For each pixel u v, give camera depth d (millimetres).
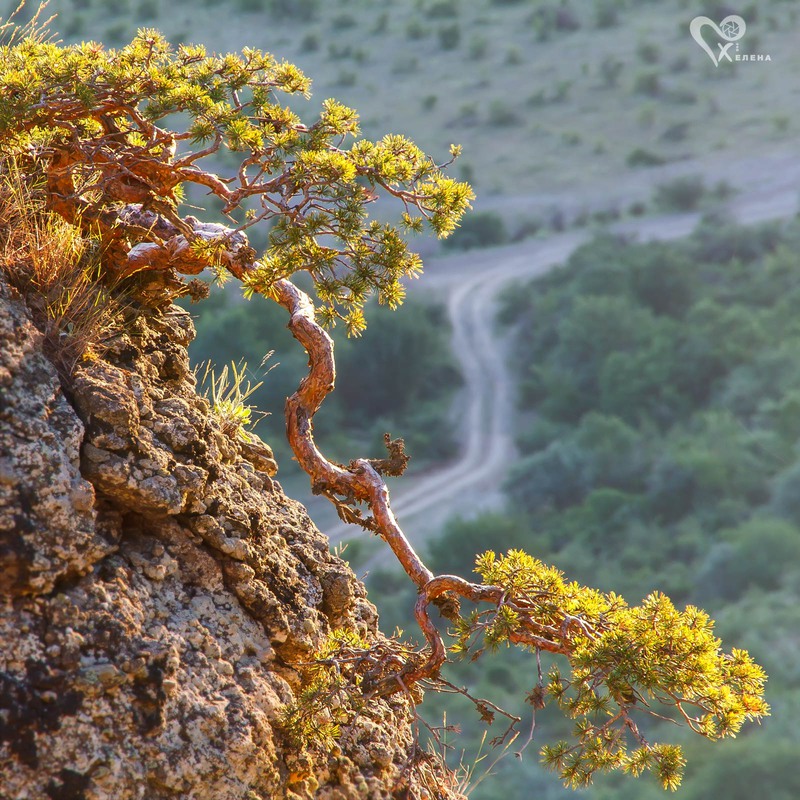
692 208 161750
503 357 127938
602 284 134125
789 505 89438
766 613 72812
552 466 100438
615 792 48219
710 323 125250
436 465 106812
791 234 147625
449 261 153000
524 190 169875
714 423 105875
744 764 49625
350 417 114812
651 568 84250
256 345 98875
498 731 48500
